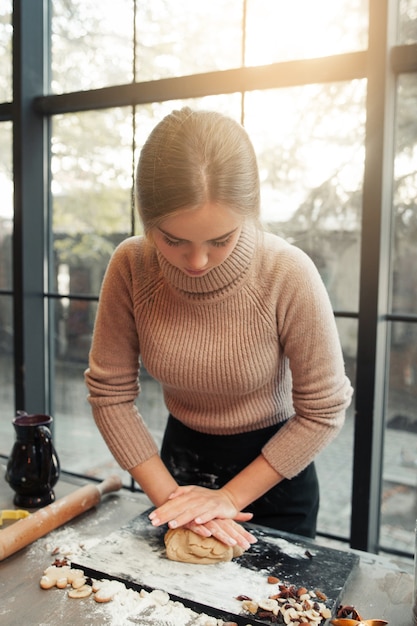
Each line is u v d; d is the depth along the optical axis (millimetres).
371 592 942
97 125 1996
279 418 1202
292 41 1652
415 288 1560
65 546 1080
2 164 2240
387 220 1511
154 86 1813
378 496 1650
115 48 1939
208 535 988
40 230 2129
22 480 1262
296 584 920
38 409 2186
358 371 1528
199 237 826
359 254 1619
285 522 1220
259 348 1061
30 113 2043
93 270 2078
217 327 1060
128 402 1173
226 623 834
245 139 867
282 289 1030
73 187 2078
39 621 843
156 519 1003
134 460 1127
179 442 1269
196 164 785
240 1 1709
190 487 1097
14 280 2100
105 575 947
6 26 2123
